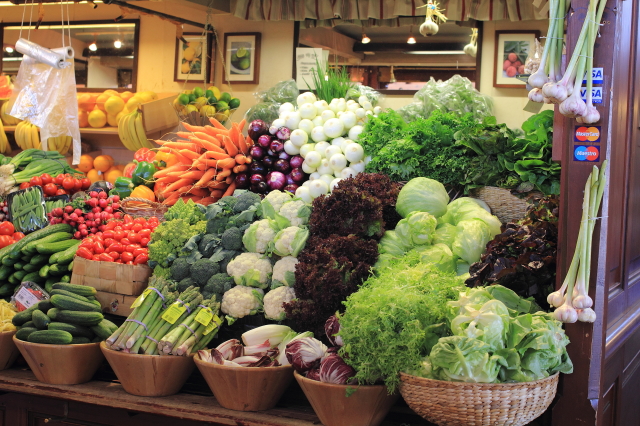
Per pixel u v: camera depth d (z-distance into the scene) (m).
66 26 6.52
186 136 4.54
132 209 4.29
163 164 5.07
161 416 2.90
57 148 6.27
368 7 5.44
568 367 2.26
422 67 5.49
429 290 2.46
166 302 2.98
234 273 3.17
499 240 2.86
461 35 5.38
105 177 6.23
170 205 4.45
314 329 2.86
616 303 2.82
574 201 2.31
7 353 3.25
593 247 2.27
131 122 5.56
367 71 5.62
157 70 6.25
